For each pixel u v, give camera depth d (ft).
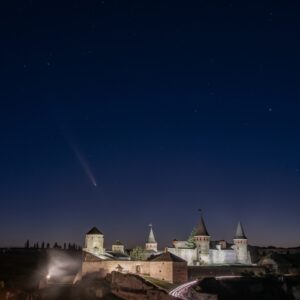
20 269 422.00
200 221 464.24
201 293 291.58
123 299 287.89
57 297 308.81
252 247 554.46
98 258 361.10
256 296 358.43
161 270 341.41
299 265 484.74
